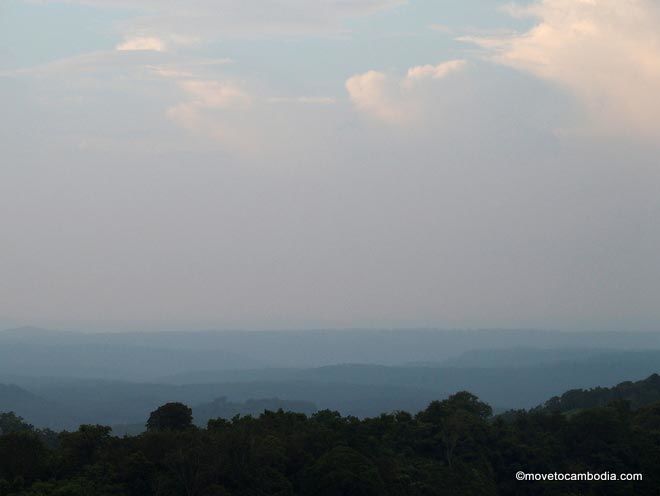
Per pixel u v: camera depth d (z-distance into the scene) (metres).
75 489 62.69
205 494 65.06
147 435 71.62
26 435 69.88
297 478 71.50
